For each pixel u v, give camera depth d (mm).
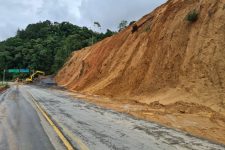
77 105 27219
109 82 43406
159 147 10203
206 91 23703
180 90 26625
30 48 166125
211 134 13875
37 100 32688
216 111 20406
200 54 27188
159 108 24234
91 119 17531
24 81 118188
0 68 156125
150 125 15266
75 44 132750
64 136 12031
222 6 27969
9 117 18125
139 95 32344
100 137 11906
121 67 43375
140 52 39750
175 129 14094
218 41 26000
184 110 21969
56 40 169125
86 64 69938
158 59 33562
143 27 45750
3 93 47375
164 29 36000
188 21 31594
